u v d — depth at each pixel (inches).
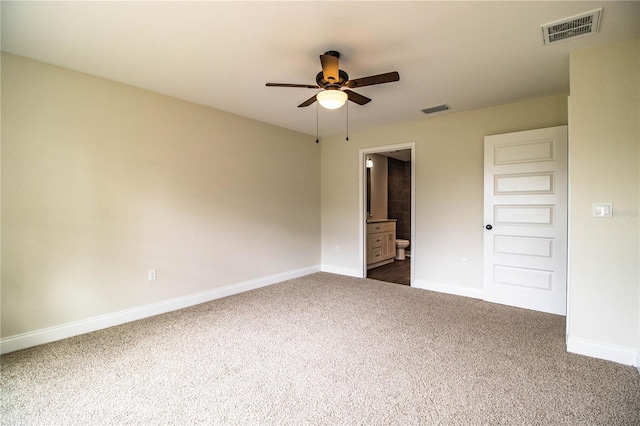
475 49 94.7
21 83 98.0
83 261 110.7
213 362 89.8
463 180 156.3
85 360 90.8
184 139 138.8
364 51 95.9
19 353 95.1
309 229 206.2
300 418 66.4
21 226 98.4
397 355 94.0
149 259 128.0
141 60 101.2
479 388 77.1
